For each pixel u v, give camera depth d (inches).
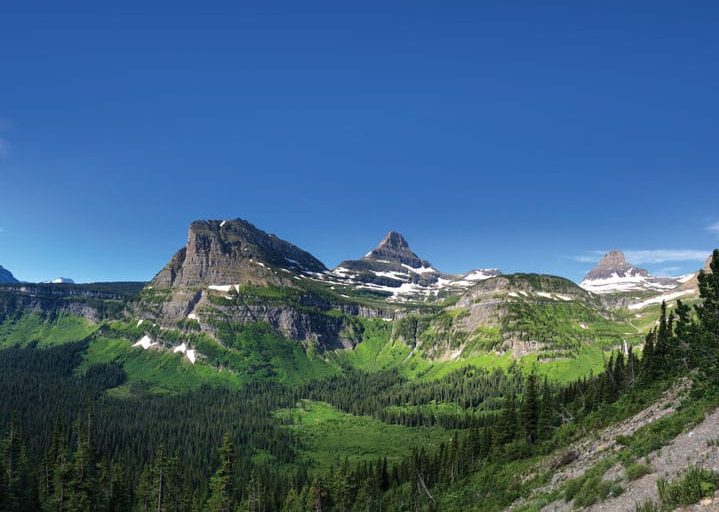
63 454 5231.3
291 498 5748.0
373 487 5447.8
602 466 1569.9
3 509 4616.1
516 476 2881.4
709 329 2456.9
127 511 5378.9
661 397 2573.8
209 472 7691.9
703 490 962.1
